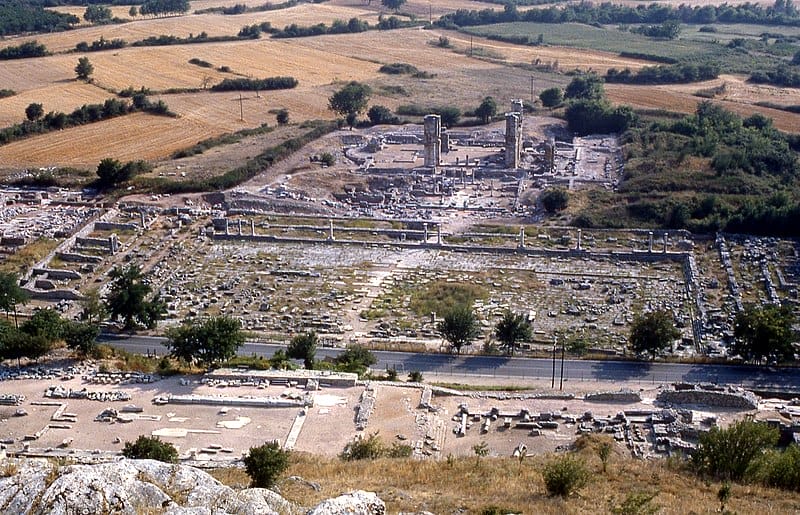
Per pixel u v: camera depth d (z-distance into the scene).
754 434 66.44
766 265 135.88
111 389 91.19
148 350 110.06
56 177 180.00
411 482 63.41
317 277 135.25
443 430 84.31
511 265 139.00
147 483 39.34
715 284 129.62
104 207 164.75
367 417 85.81
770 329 102.25
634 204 159.25
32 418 84.56
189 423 84.50
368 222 158.88
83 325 102.88
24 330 101.25
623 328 116.56
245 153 195.00
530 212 162.62
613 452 76.69
